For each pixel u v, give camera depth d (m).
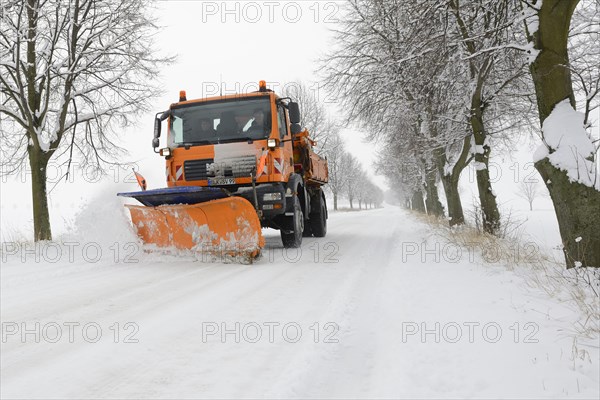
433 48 8.90
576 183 4.73
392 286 5.05
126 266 6.85
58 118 10.59
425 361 2.77
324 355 3.00
